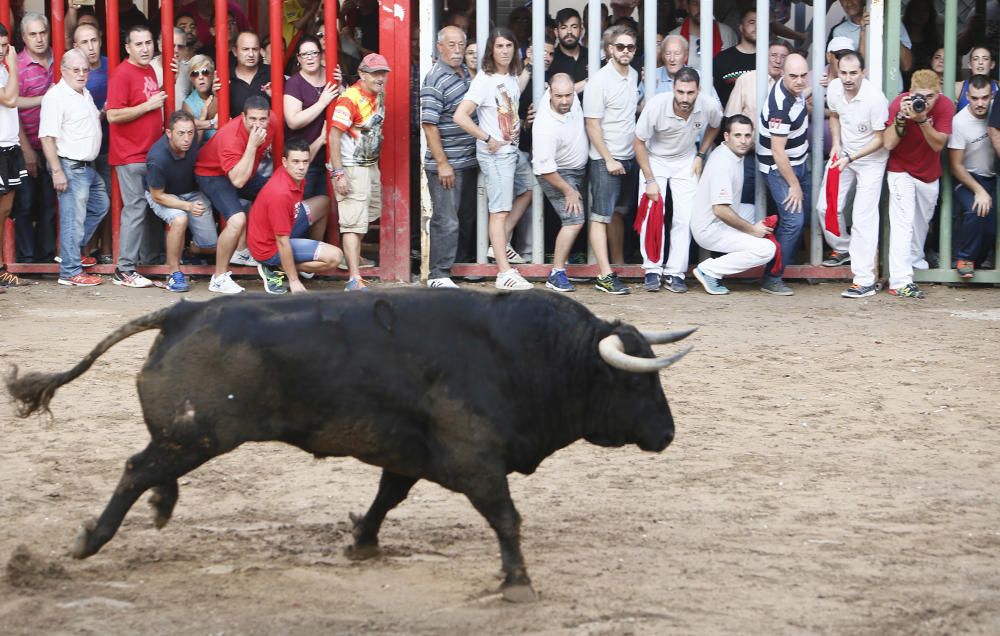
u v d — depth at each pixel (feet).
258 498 59.21
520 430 46.57
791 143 111.96
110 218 121.19
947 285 118.52
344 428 45.88
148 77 113.29
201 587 47.85
